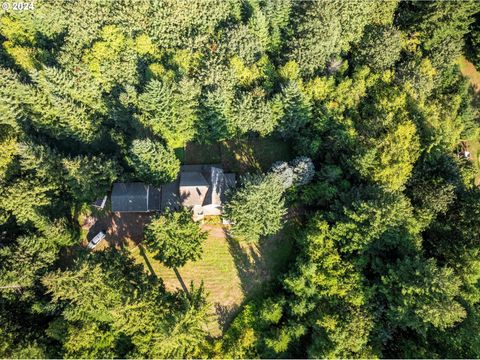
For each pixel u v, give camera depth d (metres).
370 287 49.75
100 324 49.88
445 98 61.34
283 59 59.25
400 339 49.72
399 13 61.97
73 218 60.06
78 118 56.59
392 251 52.84
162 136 58.69
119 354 49.78
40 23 59.38
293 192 57.81
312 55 56.19
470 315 47.41
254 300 56.75
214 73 55.12
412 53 60.47
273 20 58.12
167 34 57.06
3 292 49.56
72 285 46.78
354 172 55.31
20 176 55.72
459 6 55.66
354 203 50.91
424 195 54.25
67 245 57.38
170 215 50.50
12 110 54.78
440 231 54.16
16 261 49.97
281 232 59.75
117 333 49.62
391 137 52.66
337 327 47.62
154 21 56.53
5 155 53.38
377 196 50.69
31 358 46.56
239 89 57.41
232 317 56.69
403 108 55.22
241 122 57.56
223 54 56.66
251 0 57.50
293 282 51.34
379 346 48.78
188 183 57.28
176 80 55.66
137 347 47.47
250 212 51.94
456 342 46.16
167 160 55.91
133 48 56.50
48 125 57.19
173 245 51.28
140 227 59.78
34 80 53.31
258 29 56.94
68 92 55.16
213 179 57.41
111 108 58.41
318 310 50.31
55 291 47.22
